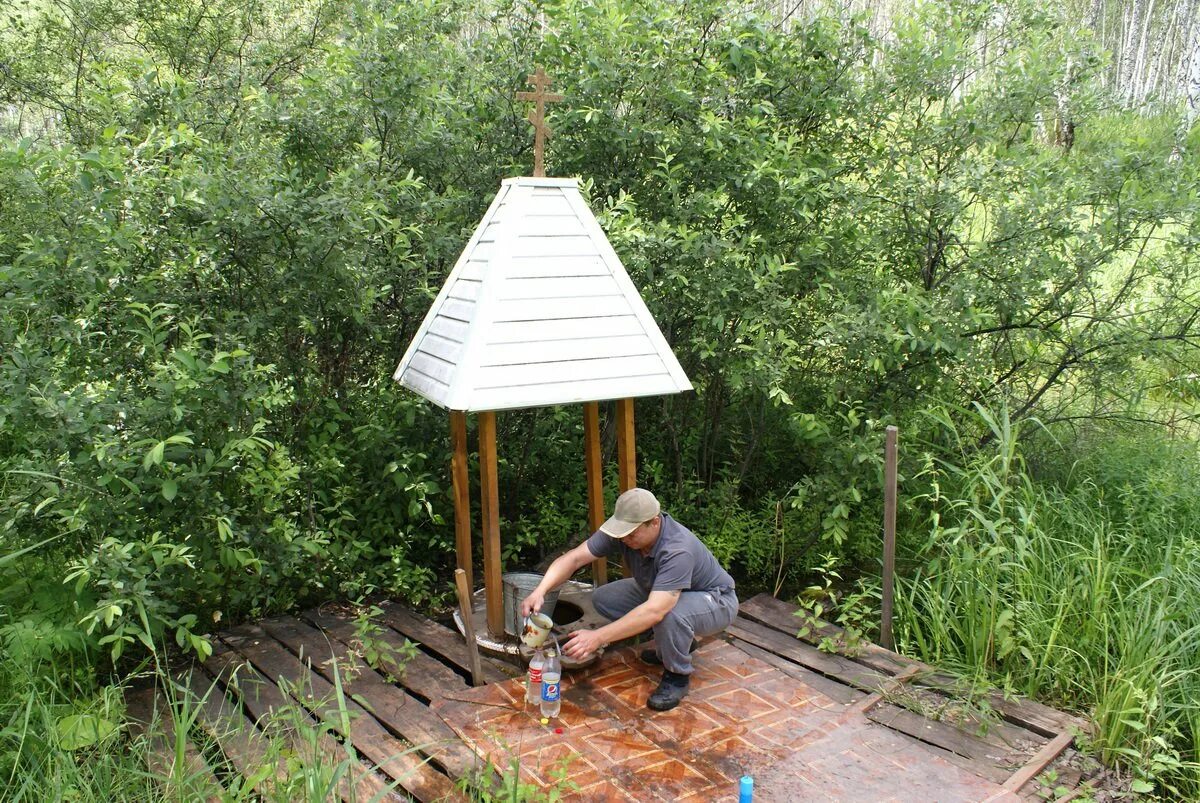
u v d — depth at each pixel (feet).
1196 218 17.98
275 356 16.57
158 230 15.11
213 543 14.14
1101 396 20.30
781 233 19.12
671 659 12.89
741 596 17.89
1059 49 19.54
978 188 18.20
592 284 14.19
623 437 15.14
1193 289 19.47
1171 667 13.19
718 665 14.34
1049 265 18.10
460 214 18.83
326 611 16.19
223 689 13.32
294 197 15.24
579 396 13.37
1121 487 18.19
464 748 11.71
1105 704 12.27
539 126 14.49
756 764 11.55
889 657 14.51
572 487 19.86
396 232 16.72
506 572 18.37
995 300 18.48
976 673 13.28
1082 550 15.24
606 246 14.57
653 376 14.05
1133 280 19.22
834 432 18.75
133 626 11.82
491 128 19.19
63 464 12.52
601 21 17.38
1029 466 19.88
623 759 11.59
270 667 13.93
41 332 13.55
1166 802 11.41
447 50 18.62
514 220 14.03
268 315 15.71
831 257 18.62
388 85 17.02
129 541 12.91
